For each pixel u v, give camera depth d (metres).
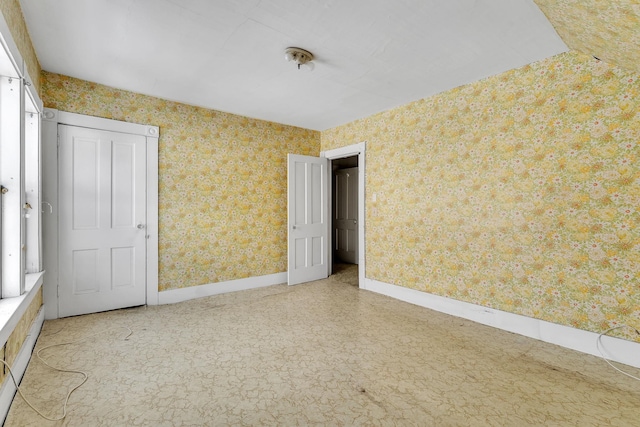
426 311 3.13
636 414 1.56
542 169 2.41
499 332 2.59
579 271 2.24
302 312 3.09
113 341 2.38
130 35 2.11
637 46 1.61
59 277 2.78
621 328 2.06
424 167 3.27
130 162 3.12
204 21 1.94
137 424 1.47
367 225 3.94
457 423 1.49
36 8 1.81
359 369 1.99
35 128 2.40
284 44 2.21
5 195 1.72
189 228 3.51
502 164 2.64
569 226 2.28
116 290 3.08
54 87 2.73
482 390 1.76
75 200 2.84
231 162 3.81
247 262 3.98
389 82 2.86
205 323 2.78
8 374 1.59
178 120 3.41
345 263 6.02
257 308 3.21
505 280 2.64
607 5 1.37
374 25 1.98
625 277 2.04
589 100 2.17
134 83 2.91
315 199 4.52
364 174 3.96
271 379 1.87
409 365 2.04
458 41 2.15
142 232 3.20
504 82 2.63
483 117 2.77
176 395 1.70
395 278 3.59
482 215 2.79
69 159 2.80
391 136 3.63
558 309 2.35
